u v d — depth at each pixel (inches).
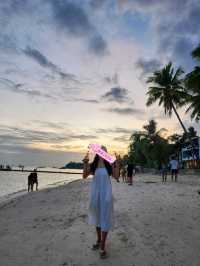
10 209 401.7
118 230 237.3
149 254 179.8
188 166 2674.7
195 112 1207.6
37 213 343.6
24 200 539.2
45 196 588.4
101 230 179.2
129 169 763.4
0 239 221.1
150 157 2664.9
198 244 197.8
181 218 280.1
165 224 255.9
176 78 1534.2
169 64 1540.4
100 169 193.6
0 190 1149.1
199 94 1164.5
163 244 198.4
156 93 1555.1
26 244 205.8
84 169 200.5
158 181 973.2
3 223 287.1
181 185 732.7
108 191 186.5
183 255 177.3
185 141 2630.4
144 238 213.2
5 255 182.7
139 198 436.8
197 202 388.5
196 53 1034.1
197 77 1053.2
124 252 184.4
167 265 162.2
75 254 182.2
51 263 167.5
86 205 390.6
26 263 167.8
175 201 400.2
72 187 863.1
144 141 2652.6
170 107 1576.0
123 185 747.4
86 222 271.0
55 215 319.9
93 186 191.2
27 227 262.4
